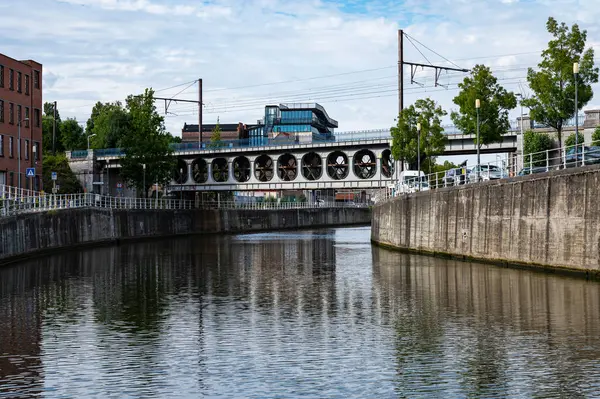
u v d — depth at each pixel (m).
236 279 49.06
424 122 96.75
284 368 23.88
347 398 20.59
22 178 93.12
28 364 24.72
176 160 122.25
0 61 87.19
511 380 22.00
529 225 50.62
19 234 64.81
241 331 29.97
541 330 29.06
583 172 44.78
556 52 63.09
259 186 127.88
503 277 46.19
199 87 141.50
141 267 58.06
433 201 68.25
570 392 20.72
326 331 29.77
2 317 33.69
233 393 21.19
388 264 59.12
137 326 31.23
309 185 122.00
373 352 25.89
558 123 65.38
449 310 34.38
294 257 68.94
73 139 178.62
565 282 42.47
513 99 77.25
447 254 64.88
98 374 23.38
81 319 33.03
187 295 40.78
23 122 93.62
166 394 21.16
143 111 116.81
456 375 22.67
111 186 143.12
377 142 113.56
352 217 186.88
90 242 85.69
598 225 43.53
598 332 28.48
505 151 103.94
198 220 123.75
